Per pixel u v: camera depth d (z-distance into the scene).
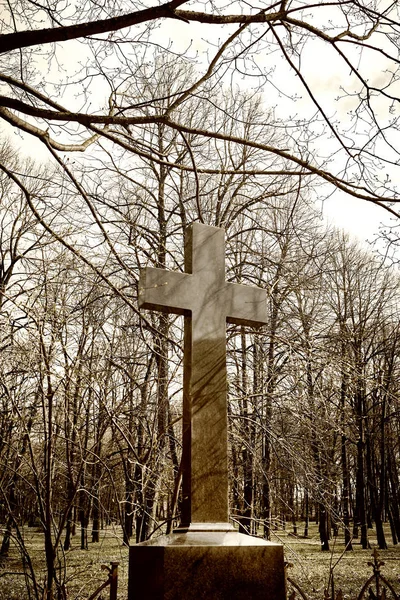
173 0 3.83
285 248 11.88
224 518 3.88
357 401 17.27
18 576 10.82
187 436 4.06
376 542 29.30
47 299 6.16
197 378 4.14
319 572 14.16
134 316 9.46
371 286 19.86
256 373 10.25
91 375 6.38
